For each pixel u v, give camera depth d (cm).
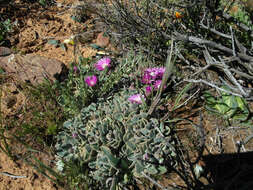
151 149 38
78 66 51
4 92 48
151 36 54
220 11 50
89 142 38
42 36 63
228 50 47
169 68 36
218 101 47
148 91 43
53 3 73
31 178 38
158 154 38
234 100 46
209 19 51
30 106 46
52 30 65
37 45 61
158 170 37
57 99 46
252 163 41
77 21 68
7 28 62
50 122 43
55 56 58
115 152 39
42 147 41
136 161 37
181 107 48
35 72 50
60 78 51
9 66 52
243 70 52
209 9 48
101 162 36
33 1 73
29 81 50
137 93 46
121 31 55
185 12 54
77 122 41
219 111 47
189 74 52
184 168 39
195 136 44
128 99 42
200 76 52
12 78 51
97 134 39
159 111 47
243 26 50
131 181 38
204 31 54
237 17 59
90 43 62
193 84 50
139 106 43
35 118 44
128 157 38
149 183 38
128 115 42
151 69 46
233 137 44
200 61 56
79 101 45
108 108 42
